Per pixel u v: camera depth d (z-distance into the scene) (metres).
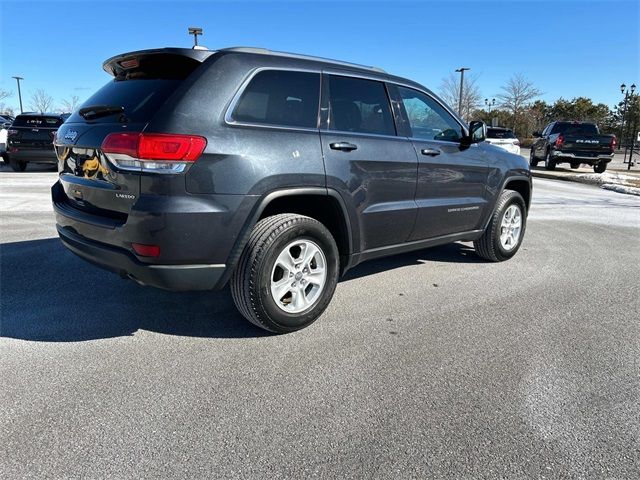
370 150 3.91
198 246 3.07
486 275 5.18
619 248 6.57
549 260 5.85
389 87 4.27
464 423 2.54
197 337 3.51
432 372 3.07
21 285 4.50
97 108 3.42
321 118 3.68
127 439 2.36
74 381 2.88
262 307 3.37
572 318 4.00
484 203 5.21
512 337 3.61
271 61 3.48
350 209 3.80
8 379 2.88
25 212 7.93
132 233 3.03
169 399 2.71
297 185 3.41
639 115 45.69
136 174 2.99
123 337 3.48
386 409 2.66
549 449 2.34
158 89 3.24
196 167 2.99
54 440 2.34
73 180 3.57
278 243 3.34
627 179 17.12
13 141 14.27
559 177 17.78
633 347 3.47
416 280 4.97
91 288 4.46
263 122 3.34
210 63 3.21
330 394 2.80
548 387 2.91
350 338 3.55
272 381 2.93
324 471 2.17
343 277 5.05
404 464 2.22
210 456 2.25
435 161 4.52
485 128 4.86
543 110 59.00
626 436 2.45
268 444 2.35
